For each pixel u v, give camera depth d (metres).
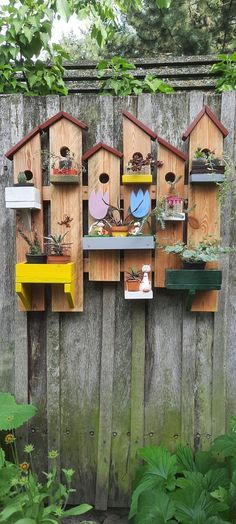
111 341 2.05
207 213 1.93
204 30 6.02
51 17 2.07
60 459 2.11
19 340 2.08
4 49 2.06
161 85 2.20
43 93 2.23
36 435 2.11
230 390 2.05
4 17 2.04
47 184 2.00
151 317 2.06
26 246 1.99
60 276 1.83
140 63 2.95
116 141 1.99
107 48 6.59
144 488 1.75
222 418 2.04
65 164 1.86
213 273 1.83
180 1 5.90
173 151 1.88
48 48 2.10
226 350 2.04
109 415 2.07
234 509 1.57
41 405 2.11
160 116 1.98
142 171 1.88
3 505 1.65
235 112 1.95
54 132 1.91
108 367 2.06
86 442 2.10
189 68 2.77
